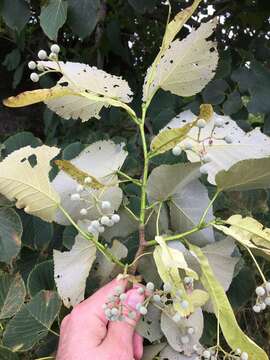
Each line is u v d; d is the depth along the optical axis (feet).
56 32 1.41
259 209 1.32
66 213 0.90
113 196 0.94
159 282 0.93
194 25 1.93
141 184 0.90
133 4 1.56
